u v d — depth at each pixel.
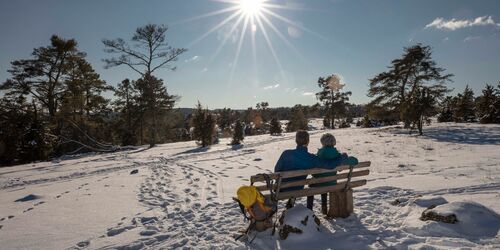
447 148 19.08
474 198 7.16
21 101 31.97
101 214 7.91
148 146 33.75
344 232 5.60
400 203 7.15
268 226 5.71
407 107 28.08
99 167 18.30
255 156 19.28
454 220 5.44
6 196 11.37
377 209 6.86
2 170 20.30
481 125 32.25
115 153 27.88
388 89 39.81
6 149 26.89
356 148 20.75
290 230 5.35
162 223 6.96
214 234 5.98
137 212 7.99
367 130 36.34
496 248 4.60
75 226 7.02
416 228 5.50
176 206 8.41
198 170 14.79
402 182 9.61
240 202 5.52
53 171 18.00
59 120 35.69
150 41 33.66
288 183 5.70
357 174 6.45
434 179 9.80
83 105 37.62
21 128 27.97
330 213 6.38
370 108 42.34
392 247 4.89
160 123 48.16
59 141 31.66
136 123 47.03
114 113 47.41
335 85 62.94
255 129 63.16
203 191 10.16
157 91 39.69
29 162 27.17
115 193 10.41
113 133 48.31
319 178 6.00
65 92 38.69
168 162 18.73
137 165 18.23
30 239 6.29
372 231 5.60
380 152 18.69
